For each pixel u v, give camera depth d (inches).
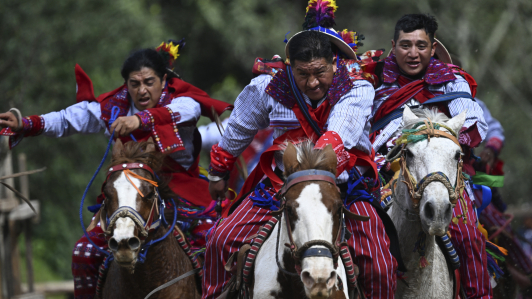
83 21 1883.6
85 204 1956.2
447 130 561.0
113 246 555.8
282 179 557.3
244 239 547.8
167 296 619.8
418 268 587.8
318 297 419.8
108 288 633.6
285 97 553.9
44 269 1907.0
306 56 528.1
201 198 711.7
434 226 526.9
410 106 697.6
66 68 1859.0
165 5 2714.1
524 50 2422.5
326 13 601.3
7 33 1825.8
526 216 1373.0
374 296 529.7
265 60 588.1
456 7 2406.5
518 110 2336.4
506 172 2236.7
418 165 547.2
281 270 482.9
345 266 495.5
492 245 727.7
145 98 712.4
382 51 714.2
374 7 2625.5
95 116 719.1
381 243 537.6
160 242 615.2
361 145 556.4
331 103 542.9
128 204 567.8
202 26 2603.3
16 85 1800.0
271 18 2593.5
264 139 1286.9
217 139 1158.3
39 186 1897.1
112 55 1910.7
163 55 754.8
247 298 514.0
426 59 707.4
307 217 433.7
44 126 697.6
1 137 1368.1
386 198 645.9
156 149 673.6
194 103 715.4
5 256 1366.9
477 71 2330.2
